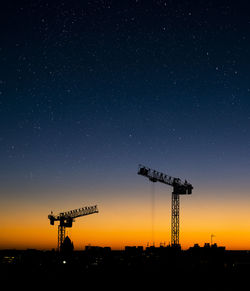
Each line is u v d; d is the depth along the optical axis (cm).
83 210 14762
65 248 14575
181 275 9744
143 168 11388
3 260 13250
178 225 12325
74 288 8225
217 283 8525
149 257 13250
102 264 12200
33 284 8662
